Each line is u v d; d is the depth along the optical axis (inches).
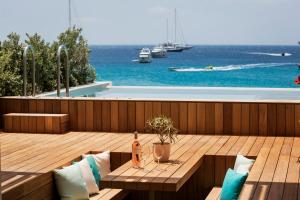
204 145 267.4
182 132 299.0
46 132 303.7
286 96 465.1
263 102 291.7
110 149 257.8
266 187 191.8
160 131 229.6
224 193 199.8
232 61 1994.3
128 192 249.1
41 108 315.3
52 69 488.1
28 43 477.1
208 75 1300.4
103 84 536.1
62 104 312.0
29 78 450.9
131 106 303.7
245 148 260.1
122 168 221.3
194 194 252.4
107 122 307.1
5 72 394.9
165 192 255.6
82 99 309.3
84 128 310.2
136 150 221.5
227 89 473.1
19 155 247.0
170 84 1332.4
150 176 207.9
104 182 204.4
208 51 2220.7
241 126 294.7
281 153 249.3
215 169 247.3
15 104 318.0
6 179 203.5
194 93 482.3
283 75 1368.1
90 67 569.9
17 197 193.2
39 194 209.6
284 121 291.1
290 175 209.2
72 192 219.6
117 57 2108.8
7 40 453.4
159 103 300.2
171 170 216.4
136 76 1573.6
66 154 248.1
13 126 307.6
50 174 218.4
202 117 297.1
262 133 293.3
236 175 198.8
